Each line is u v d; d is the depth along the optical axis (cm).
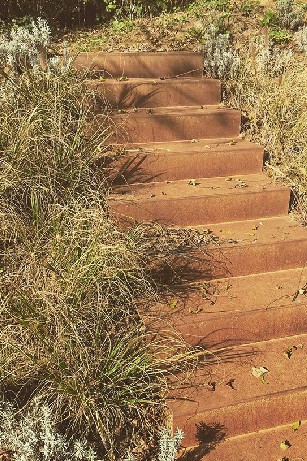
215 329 215
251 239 251
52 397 186
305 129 310
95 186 262
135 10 536
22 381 193
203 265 242
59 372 184
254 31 459
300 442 191
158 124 314
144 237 248
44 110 270
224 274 246
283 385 196
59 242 221
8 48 331
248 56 390
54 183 250
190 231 260
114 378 189
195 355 202
